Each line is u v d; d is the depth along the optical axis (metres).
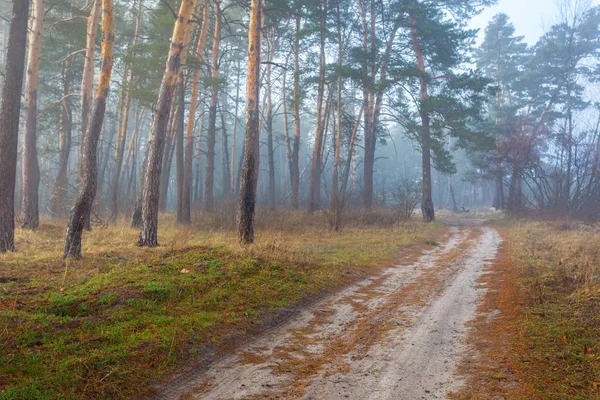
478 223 34.69
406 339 7.23
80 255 11.85
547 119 42.09
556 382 5.30
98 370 5.34
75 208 11.81
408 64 31.73
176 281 8.98
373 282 11.71
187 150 23.06
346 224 24.42
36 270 10.09
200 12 24.53
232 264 10.61
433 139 32.09
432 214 32.75
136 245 14.46
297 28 31.66
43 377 4.96
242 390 5.41
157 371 5.68
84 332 6.32
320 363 6.28
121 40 31.72
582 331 6.85
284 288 9.76
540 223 28.17
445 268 13.83
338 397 5.22
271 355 6.58
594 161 28.80
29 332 5.96
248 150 14.54
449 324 8.00
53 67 29.94
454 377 5.72
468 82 30.66
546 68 40.91
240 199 14.48
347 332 7.64
